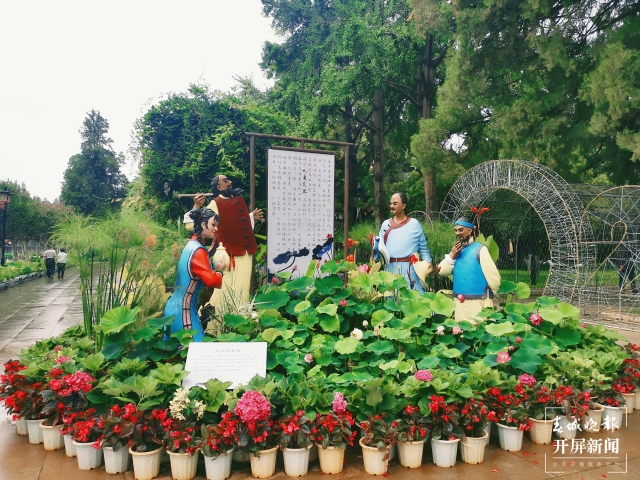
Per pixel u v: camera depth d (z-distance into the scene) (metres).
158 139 10.92
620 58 9.90
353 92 15.73
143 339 4.08
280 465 3.31
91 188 49.31
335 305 4.59
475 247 5.25
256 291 5.84
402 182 22.89
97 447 3.13
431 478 3.12
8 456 3.45
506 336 4.35
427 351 4.41
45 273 25.31
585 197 11.87
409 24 16.30
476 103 13.95
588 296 10.48
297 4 17.80
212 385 3.25
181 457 3.05
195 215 4.41
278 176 6.23
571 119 12.62
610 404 3.98
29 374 3.75
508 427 3.52
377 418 3.22
